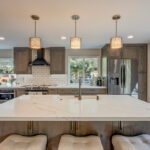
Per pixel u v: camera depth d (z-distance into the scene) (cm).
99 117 117
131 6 171
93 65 493
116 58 389
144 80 391
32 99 198
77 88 404
